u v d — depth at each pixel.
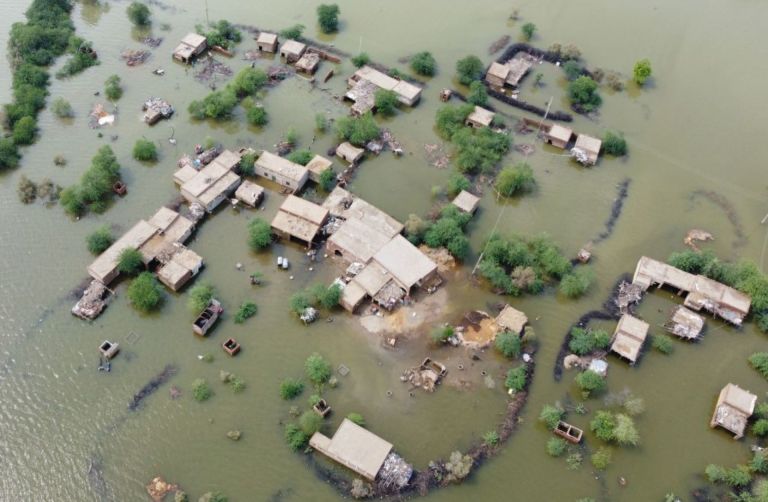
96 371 77.44
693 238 97.00
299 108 112.38
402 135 109.38
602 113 116.75
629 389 79.69
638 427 76.56
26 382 76.31
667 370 81.88
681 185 105.19
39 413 73.81
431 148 107.75
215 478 69.75
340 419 75.06
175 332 81.56
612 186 104.44
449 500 69.44
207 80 116.19
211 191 93.88
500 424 75.62
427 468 71.50
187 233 90.00
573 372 80.62
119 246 86.31
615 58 128.88
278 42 123.81
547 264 89.38
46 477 69.38
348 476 70.38
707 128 115.38
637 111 117.88
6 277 85.94
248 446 72.25
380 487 69.12
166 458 71.00
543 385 79.31
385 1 137.75
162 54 120.75
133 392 75.81
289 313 84.25
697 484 72.38
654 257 94.62
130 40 123.38
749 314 87.50
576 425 76.00
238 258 89.94
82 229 92.00
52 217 93.31
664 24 138.62
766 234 98.44
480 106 114.00
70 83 113.44
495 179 103.25
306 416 72.44
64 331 80.88
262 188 96.81
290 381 76.62
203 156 101.19
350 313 84.25
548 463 72.94
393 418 75.50
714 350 84.25
